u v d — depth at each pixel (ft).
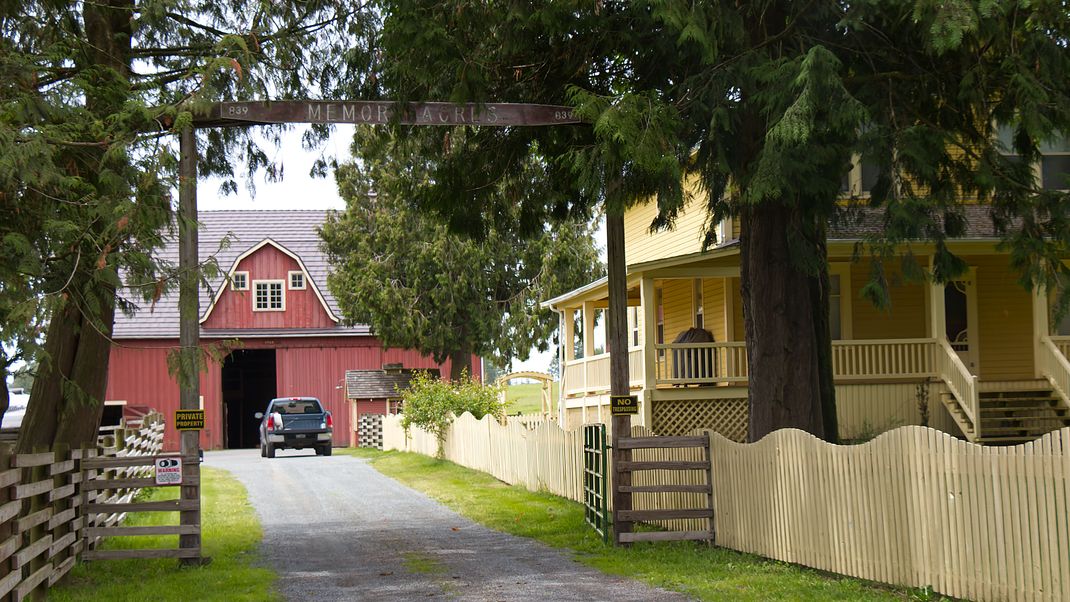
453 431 92.48
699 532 42.55
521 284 136.46
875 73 39.50
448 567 38.68
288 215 164.35
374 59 45.60
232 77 43.19
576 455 58.90
